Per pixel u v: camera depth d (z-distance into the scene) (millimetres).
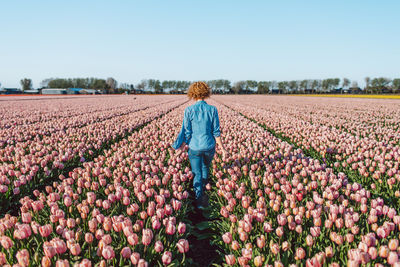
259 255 2846
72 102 41031
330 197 4074
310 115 20688
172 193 5012
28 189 5320
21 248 3031
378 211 3658
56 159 6703
